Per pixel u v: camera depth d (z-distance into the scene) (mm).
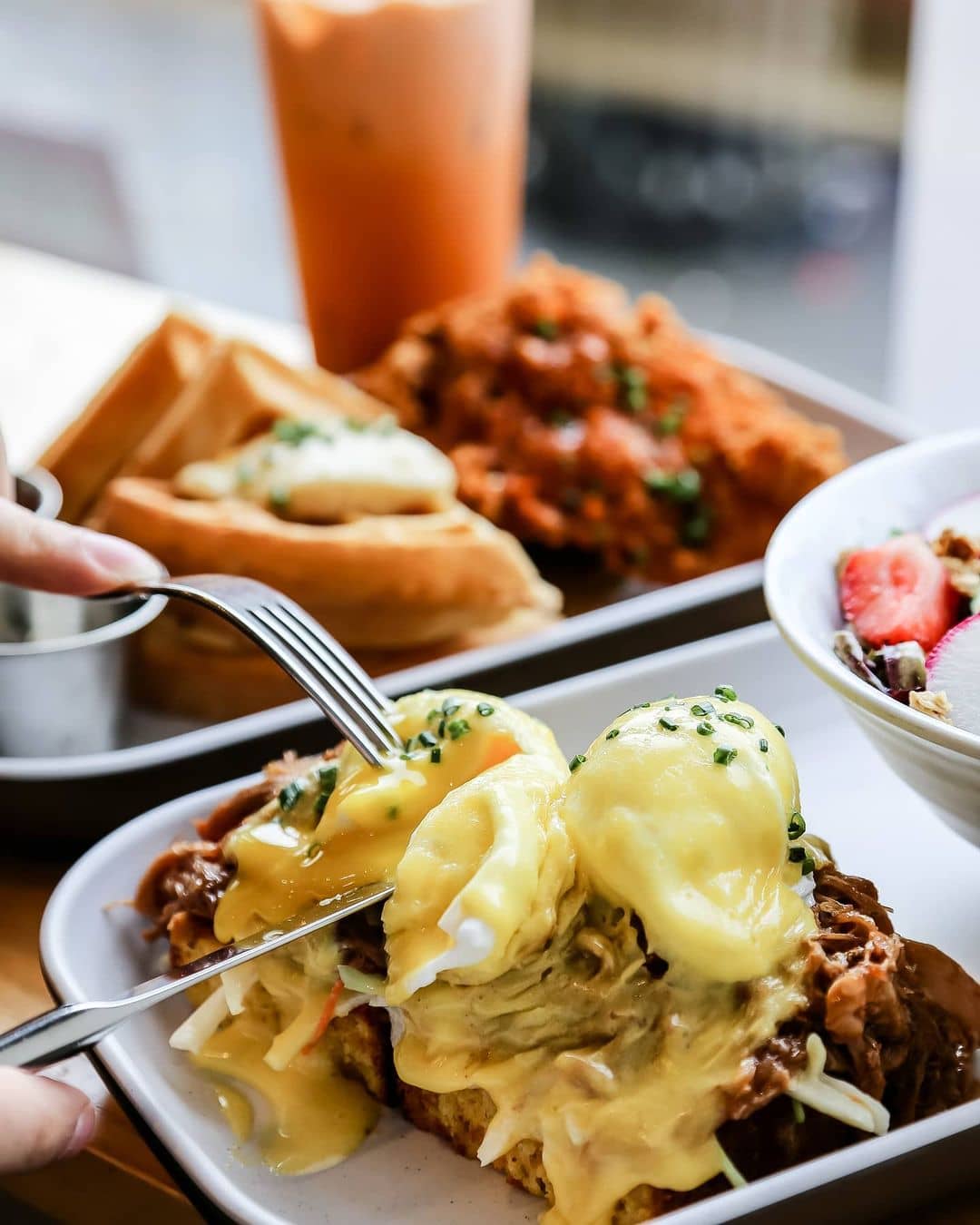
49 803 666
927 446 675
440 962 531
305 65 911
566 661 729
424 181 931
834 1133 531
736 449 824
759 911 534
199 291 1333
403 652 790
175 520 771
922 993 545
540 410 863
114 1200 581
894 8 1050
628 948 538
